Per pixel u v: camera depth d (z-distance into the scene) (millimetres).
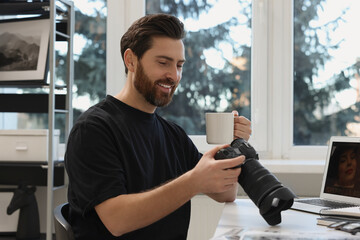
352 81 2803
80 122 1418
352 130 2809
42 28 2662
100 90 2967
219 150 1271
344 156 1765
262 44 2826
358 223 1257
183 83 2920
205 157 1256
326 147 2814
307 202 1730
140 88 1513
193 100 2918
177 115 2932
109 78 2920
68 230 1265
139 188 1472
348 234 1180
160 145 1604
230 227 1295
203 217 2656
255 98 2844
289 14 2822
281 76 2828
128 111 1538
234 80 2881
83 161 1351
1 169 2592
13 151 2584
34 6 2551
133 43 1518
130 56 1546
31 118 3055
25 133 2570
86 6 2959
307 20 2832
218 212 2643
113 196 1302
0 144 2598
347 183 1726
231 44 2875
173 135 1713
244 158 1227
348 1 2795
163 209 1255
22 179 2580
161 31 1495
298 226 1302
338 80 2818
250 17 2857
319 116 2842
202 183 1216
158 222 1512
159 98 1513
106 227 1307
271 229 1261
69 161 1389
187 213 1620
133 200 1277
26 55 2643
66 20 2676
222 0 2877
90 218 1396
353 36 2795
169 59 1497
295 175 2635
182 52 1526
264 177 1243
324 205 1652
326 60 2822
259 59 2830
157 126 1627
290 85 2836
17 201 2533
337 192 1756
